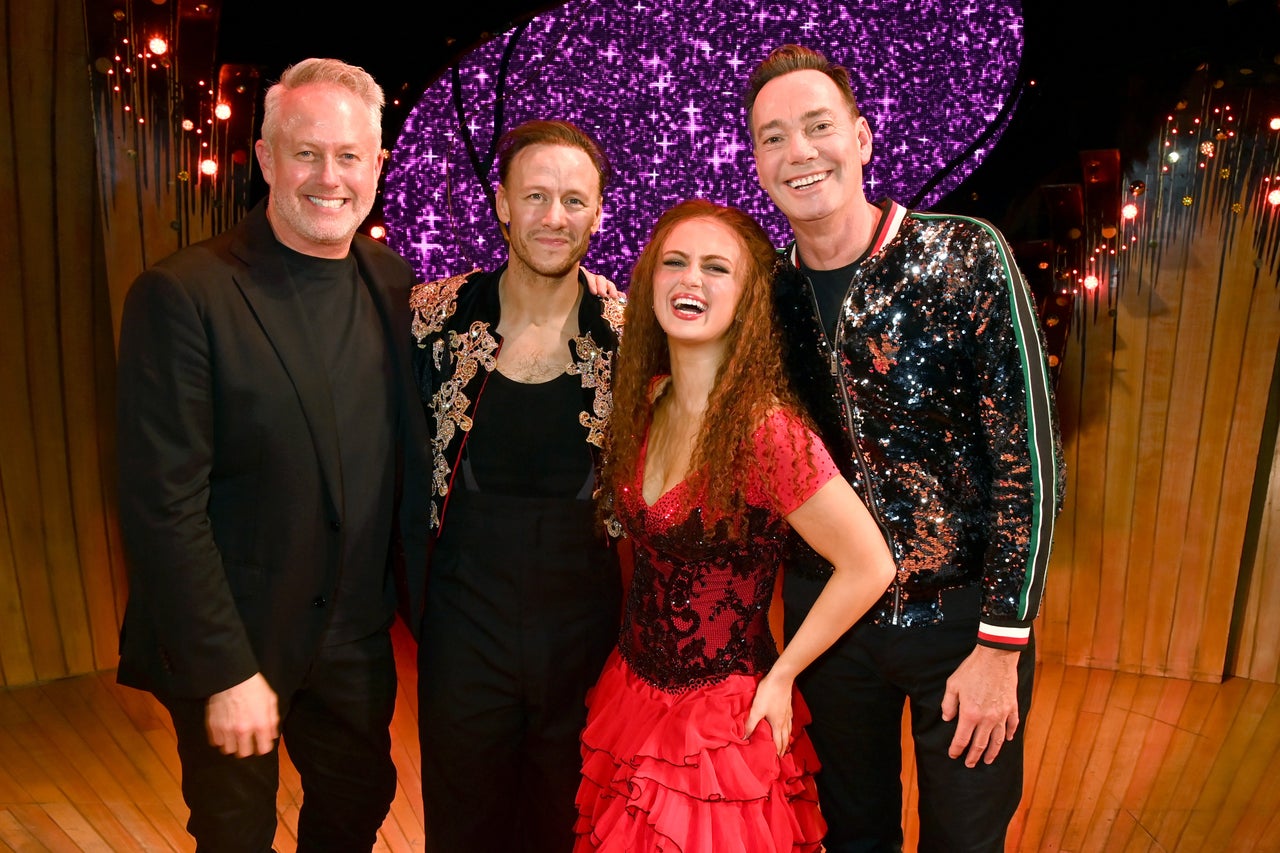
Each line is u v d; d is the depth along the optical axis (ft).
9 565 10.54
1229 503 11.00
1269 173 10.25
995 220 11.57
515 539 6.40
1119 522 11.51
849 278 6.05
